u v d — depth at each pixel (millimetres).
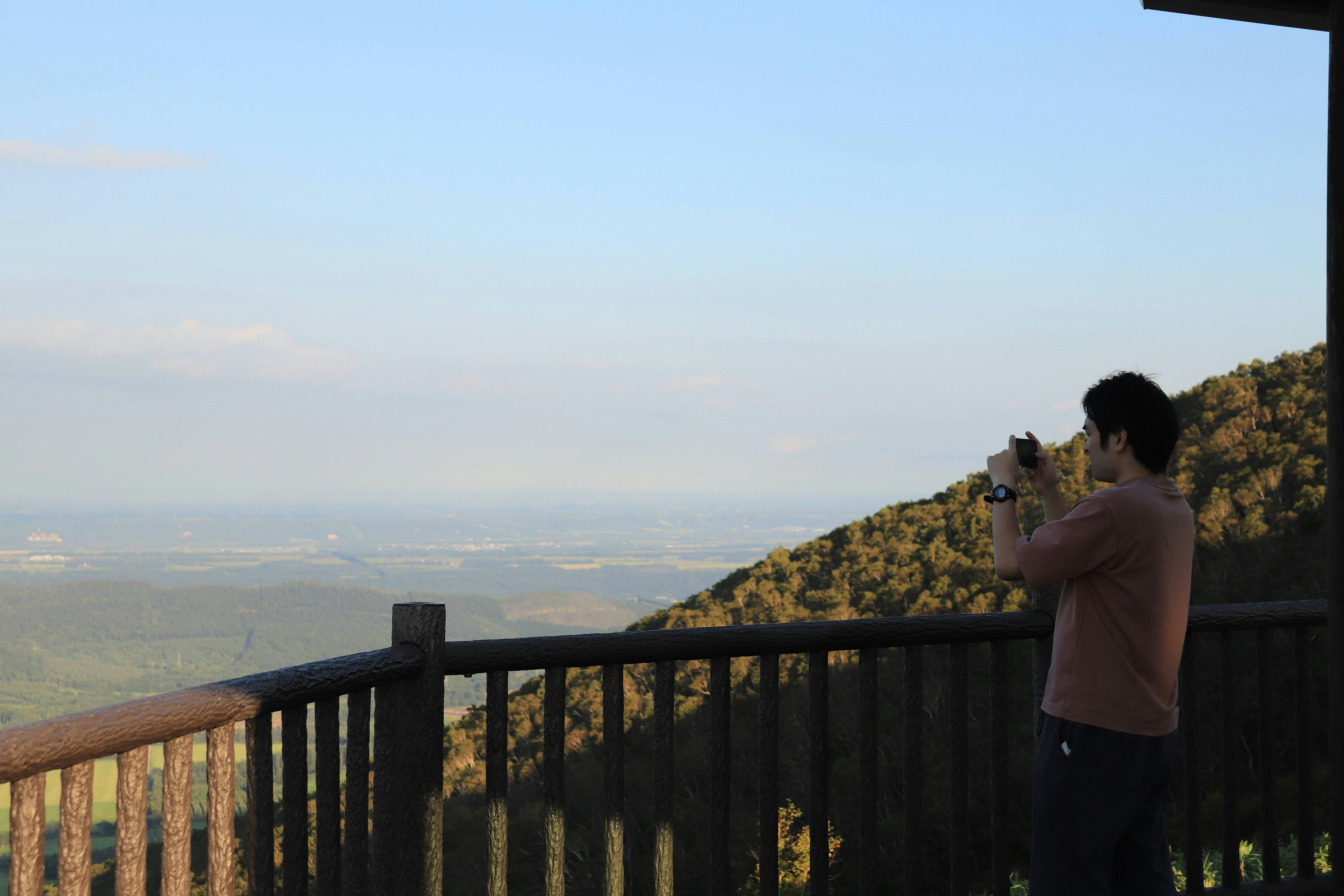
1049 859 2027
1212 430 34594
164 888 1536
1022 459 2207
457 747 23906
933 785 17219
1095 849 1970
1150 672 1979
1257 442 31422
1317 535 24688
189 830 1576
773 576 40844
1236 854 2682
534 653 2131
